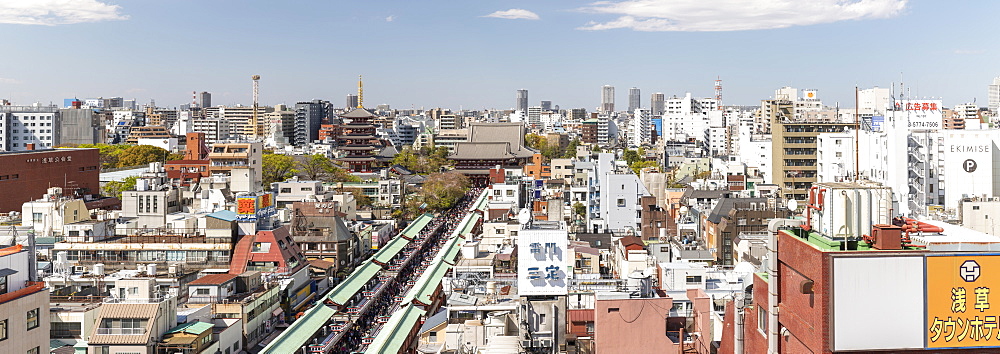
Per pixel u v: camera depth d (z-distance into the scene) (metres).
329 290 164.25
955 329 42.56
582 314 79.00
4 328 68.44
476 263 139.88
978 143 182.12
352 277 160.12
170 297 104.56
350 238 189.75
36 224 166.12
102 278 116.81
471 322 87.81
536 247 83.56
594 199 199.00
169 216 174.75
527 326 79.44
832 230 45.19
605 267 137.75
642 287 80.50
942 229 55.03
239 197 157.00
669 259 134.12
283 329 131.88
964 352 42.66
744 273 101.94
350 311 141.62
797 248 46.25
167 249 152.25
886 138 186.62
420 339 101.00
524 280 83.25
